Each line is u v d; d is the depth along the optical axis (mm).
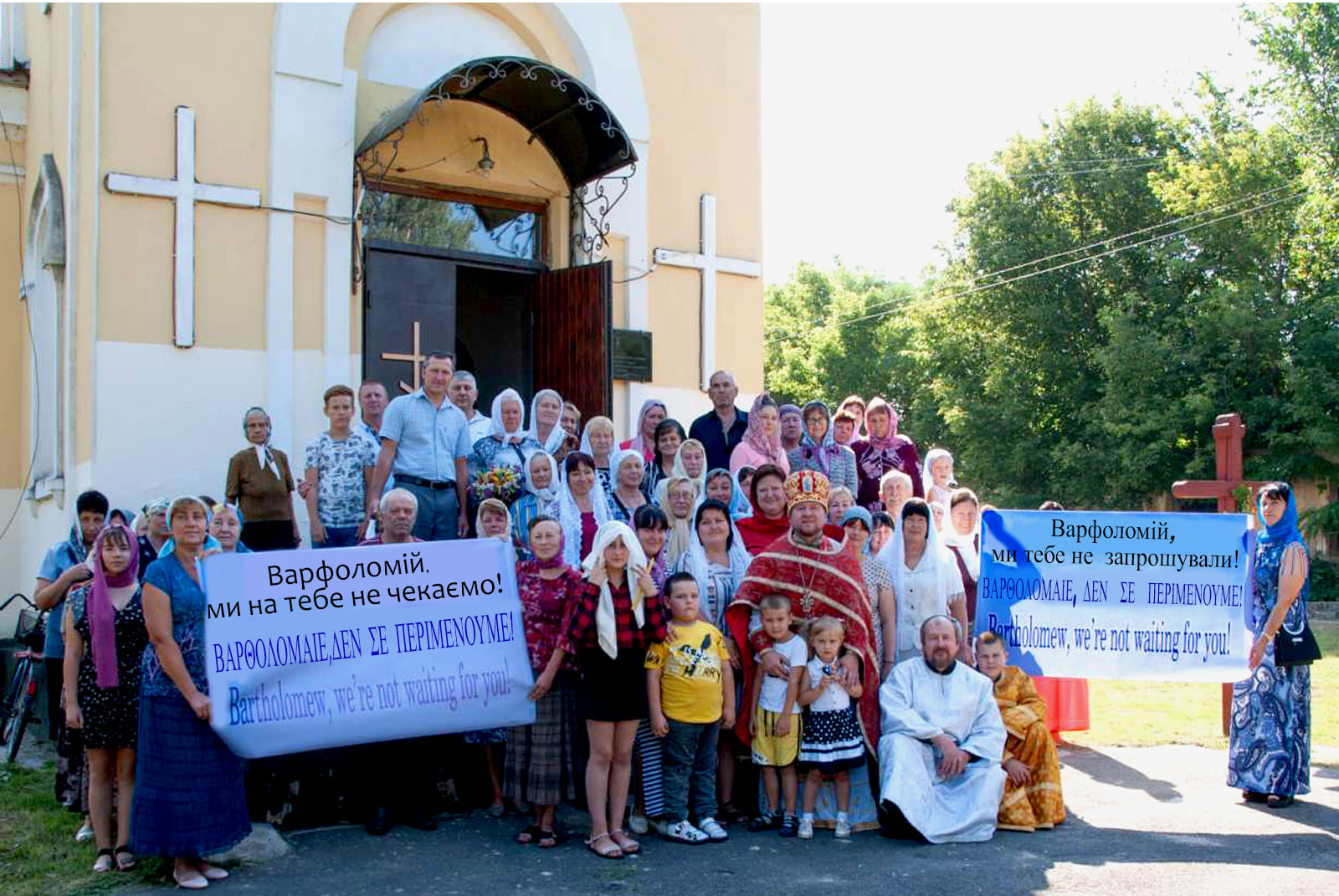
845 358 45719
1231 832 6930
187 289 9039
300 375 9484
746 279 11867
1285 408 27031
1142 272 32281
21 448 12359
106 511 7379
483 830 6863
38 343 11477
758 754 6906
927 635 7141
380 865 6160
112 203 8836
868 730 6984
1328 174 26062
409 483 7941
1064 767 8742
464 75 9250
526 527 7523
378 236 10242
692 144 11586
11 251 12555
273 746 6082
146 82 8992
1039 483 33625
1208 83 30438
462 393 8586
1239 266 29375
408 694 6434
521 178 10758
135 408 8836
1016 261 33125
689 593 6715
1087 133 32906
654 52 11406
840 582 7031
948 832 6688
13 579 12227
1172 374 29391
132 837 5734
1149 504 31297
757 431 8828
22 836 6684
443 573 6629
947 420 35969
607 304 10328
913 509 7684
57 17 10742
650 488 8445
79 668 6117
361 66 10000
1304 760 7516
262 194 9398
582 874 6035
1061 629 7910
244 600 6152
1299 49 27344
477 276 12031
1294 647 7465
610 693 6406
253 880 5902
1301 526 26844
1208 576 7781
